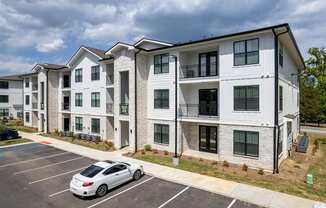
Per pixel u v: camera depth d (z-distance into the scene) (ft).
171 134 71.56
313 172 53.72
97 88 96.89
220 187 44.37
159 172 53.36
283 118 61.57
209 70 68.33
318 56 150.00
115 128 81.41
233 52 58.75
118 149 79.30
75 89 108.37
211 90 68.59
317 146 81.51
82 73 104.37
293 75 85.35
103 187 42.22
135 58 74.59
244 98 57.21
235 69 58.49
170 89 71.77
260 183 46.24
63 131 115.14
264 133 54.29
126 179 47.01
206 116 65.67
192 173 52.54
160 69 74.59
